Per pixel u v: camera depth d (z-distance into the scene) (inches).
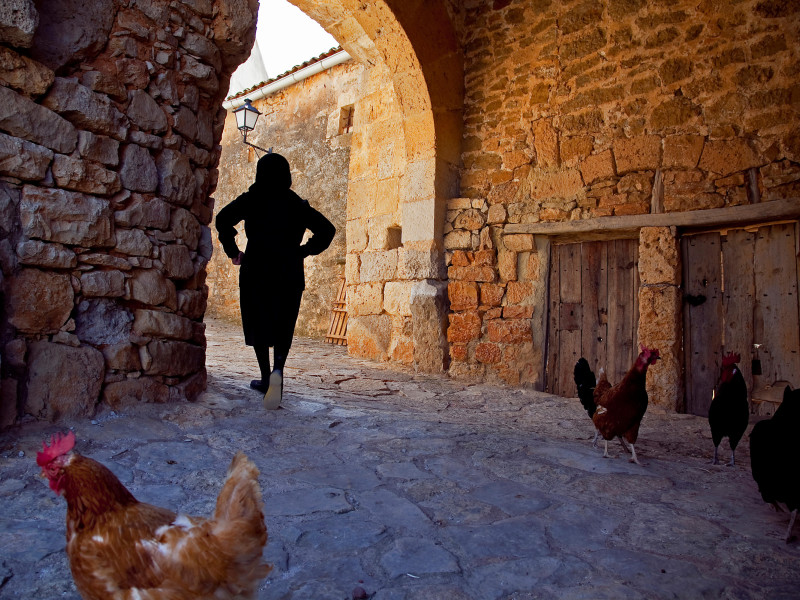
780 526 98.3
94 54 135.6
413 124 298.2
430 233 296.0
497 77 289.3
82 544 50.3
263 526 53.7
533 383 268.4
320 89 474.0
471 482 115.7
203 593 49.6
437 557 81.7
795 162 200.4
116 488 53.0
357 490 107.2
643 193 235.5
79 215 128.0
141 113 144.3
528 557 83.0
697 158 222.7
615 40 247.6
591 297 258.4
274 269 162.1
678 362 222.8
